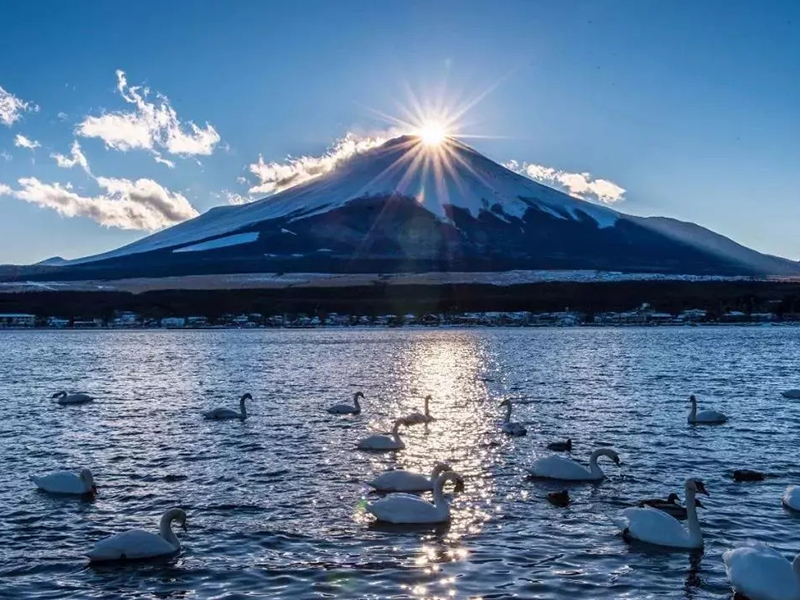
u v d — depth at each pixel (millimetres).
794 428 39812
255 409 48344
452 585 18281
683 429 39594
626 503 25125
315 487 27438
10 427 41969
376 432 39219
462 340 139250
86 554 20641
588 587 18172
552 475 28297
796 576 17094
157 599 17672
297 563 19766
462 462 31531
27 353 109875
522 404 49938
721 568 19359
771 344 116875
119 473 30109
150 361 92812
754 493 26219
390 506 23109
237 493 26688
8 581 18797
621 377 67688
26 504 25500
